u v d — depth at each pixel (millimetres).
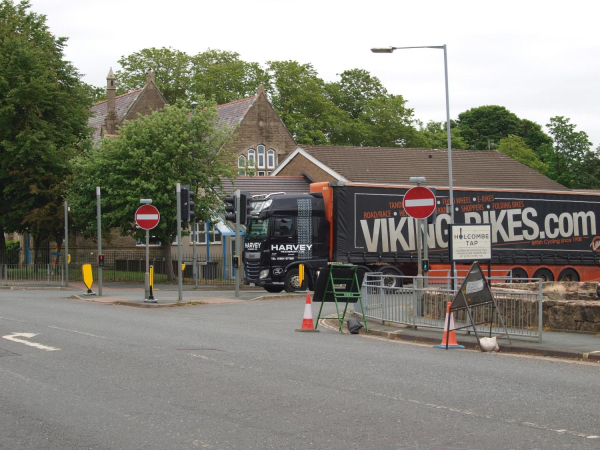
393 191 29031
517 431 7035
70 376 9898
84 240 51594
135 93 64125
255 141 58750
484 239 18172
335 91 69875
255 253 28812
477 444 6570
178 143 36969
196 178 37406
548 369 10812
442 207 29703
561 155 79688
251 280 28953
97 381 9547
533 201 31516
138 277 41031
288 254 28516
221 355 11742
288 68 66375
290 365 10844
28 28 42781
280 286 30391
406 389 9086
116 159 36844
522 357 12203
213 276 39594
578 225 32438
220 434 6922
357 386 9258
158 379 9680
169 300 23469
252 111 58906
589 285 21359
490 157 50875
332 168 44656
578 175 76000
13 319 17422
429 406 8117
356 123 65438
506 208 30984
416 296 15539
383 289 16547
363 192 28594
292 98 65062
